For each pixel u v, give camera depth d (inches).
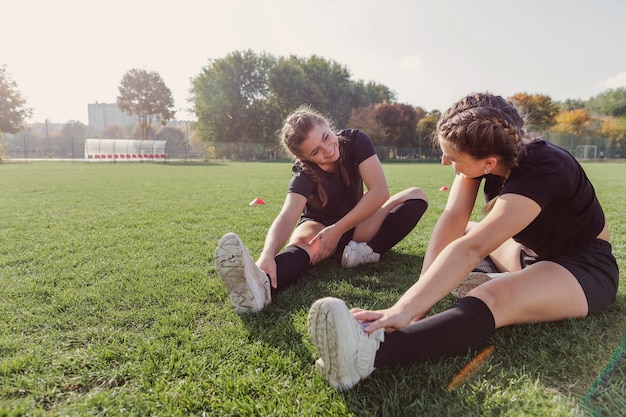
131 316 70.1
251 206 227.0
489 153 52.2
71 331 64.4
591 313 61.5
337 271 94.7
